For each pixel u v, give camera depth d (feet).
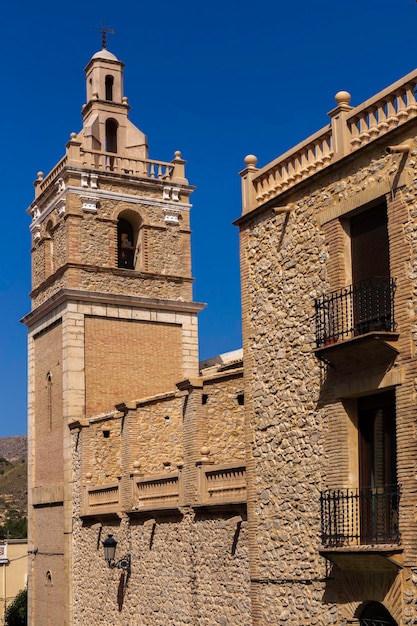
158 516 93.71
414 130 59.36
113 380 134.51
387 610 60.44
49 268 143.23
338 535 62.03
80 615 114.93
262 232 74.84
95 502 113.19
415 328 58.18
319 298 67.21
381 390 61.21
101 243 138.10
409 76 60.13
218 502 82.12
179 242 144.46
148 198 142.92
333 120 66.64
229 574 79.66
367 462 63.36
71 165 137.18
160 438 100.73
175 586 89.97
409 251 59.11
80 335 133.39
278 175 74.33
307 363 68.23
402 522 57.72
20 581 188.44
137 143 147.33
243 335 75.87
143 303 138.31
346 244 65.62
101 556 109.60
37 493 134.82
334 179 66.54
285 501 69.67
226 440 85.25
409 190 59.41
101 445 115.85
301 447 68.28
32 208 149.38
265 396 72.74
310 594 66.54
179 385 89.61
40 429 139.03
